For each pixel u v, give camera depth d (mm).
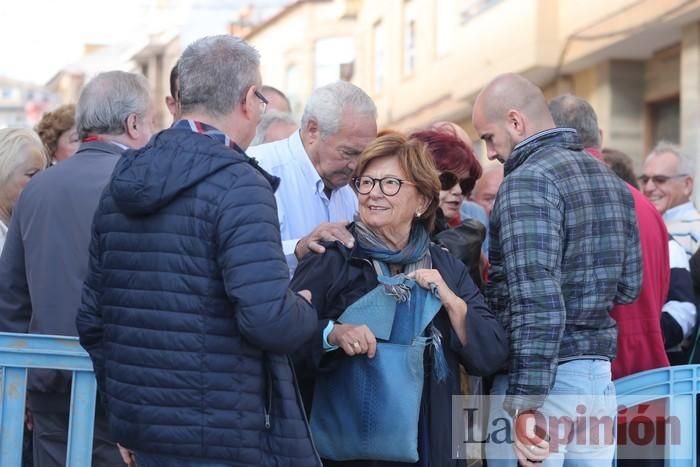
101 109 3883
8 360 3539
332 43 23156
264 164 4117
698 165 11906
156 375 2838
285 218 4082
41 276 3756
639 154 13820
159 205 2832
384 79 20750
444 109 17641
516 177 3518
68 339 3539
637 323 4086
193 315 2822
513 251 3455
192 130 2943
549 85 15227
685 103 12227
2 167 4434
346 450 3314
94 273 3084
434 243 3738
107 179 3785
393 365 3285
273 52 25375
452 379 3445
